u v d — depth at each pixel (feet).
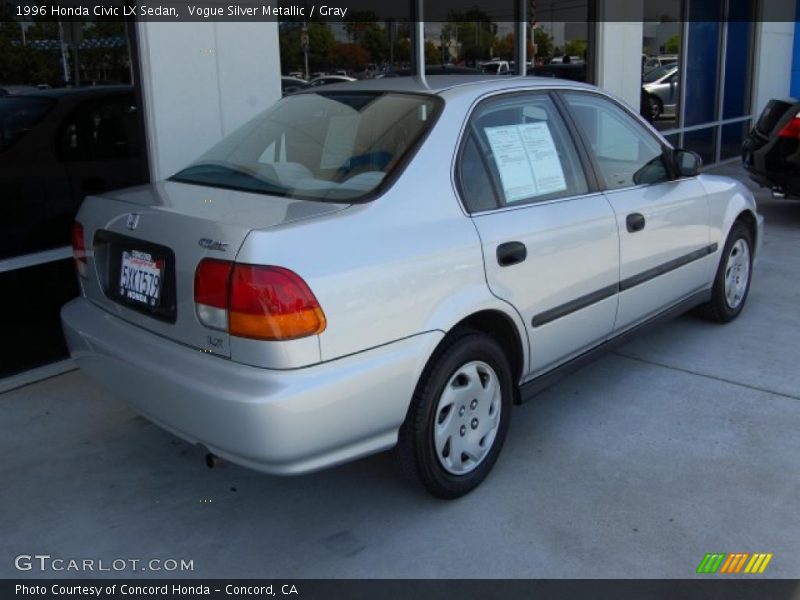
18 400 14.33
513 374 11.68
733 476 11.54
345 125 11.31
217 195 10.37
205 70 16.90
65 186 15.56
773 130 27.63
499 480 11.51
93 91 15.64
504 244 10.75
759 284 21.04
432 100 11.11
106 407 14.07
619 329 13.61
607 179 13.09
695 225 15.16
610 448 12.41
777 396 14.19
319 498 11.15
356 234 9.19
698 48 36.88
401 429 10.16
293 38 19.70
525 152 11.71
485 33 25.17
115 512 10.86
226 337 8.80
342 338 8.89
